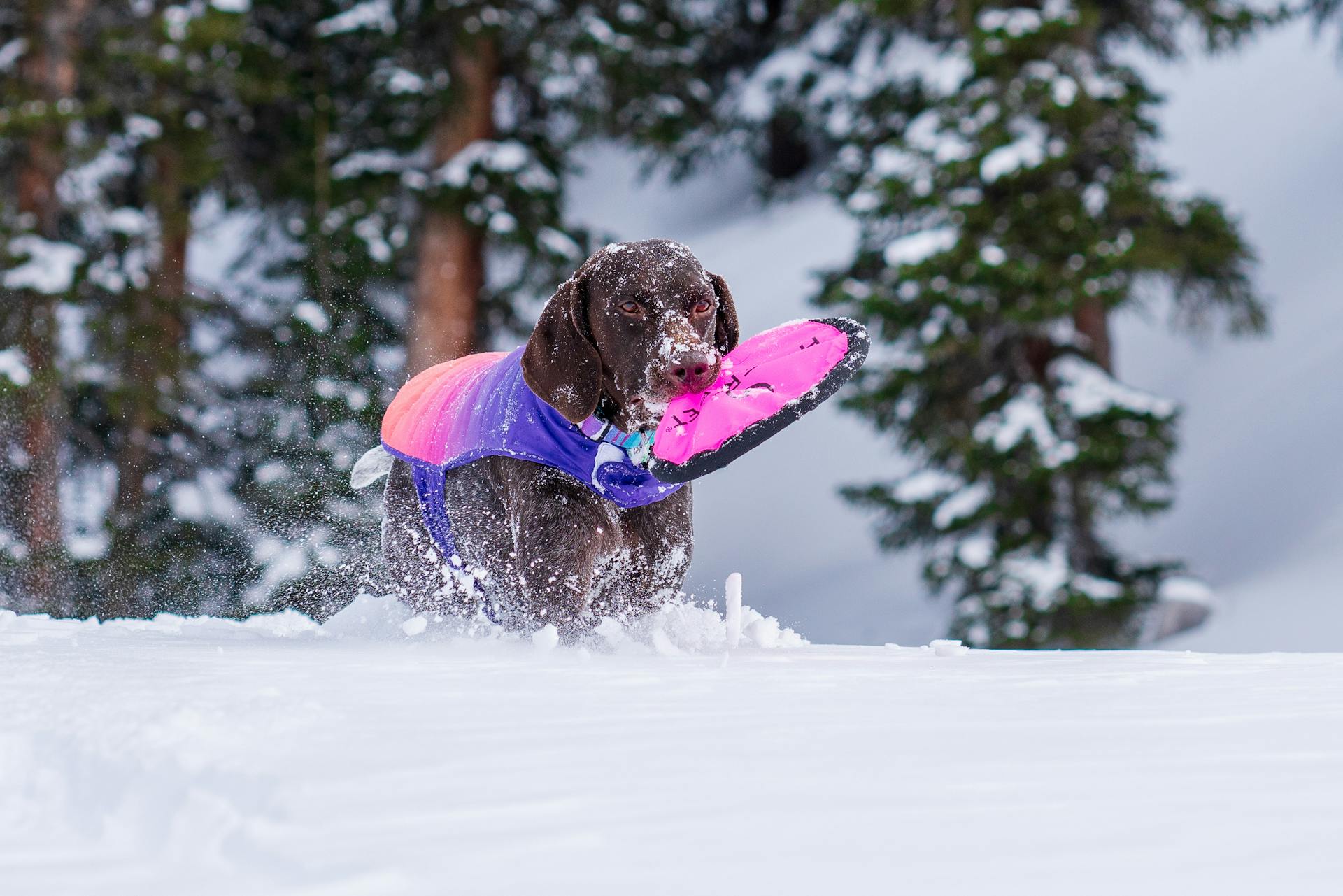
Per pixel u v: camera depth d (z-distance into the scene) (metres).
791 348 4.19
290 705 2.21
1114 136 15.52
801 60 26.19
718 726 2.24
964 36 16.28
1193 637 16.03
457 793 1.70
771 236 29.95
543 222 17.42
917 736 2.17
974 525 15.55
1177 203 15.42
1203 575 17.91
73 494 14.25
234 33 15.76
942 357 15.11
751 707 2.49
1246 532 18.53
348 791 1.70
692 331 4.28
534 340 4.55
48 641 4.09
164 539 13.32
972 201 14.72
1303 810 1.66
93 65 15.67
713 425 4.00
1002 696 2.72
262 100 16.78
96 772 1.89
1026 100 14.80
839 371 4.03
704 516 23.89
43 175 15.20
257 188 17.98
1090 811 1.66
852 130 20.78
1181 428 21.16
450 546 5.31
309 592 6.70
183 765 1.82
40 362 14.27
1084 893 1.33
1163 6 17.09
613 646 4.33
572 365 4.47
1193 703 2.61
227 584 11.38
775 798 1.71
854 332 4.11
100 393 14.83
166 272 15.70
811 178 31.20
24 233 14.61
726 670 3.27
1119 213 15.09
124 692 2.44
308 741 1.98
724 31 25.44
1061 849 1.48
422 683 2.78
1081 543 15.63
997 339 15.77
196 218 18.45
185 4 16.17
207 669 2.98
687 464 3.99
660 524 4.74
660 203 34.41
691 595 4.98
